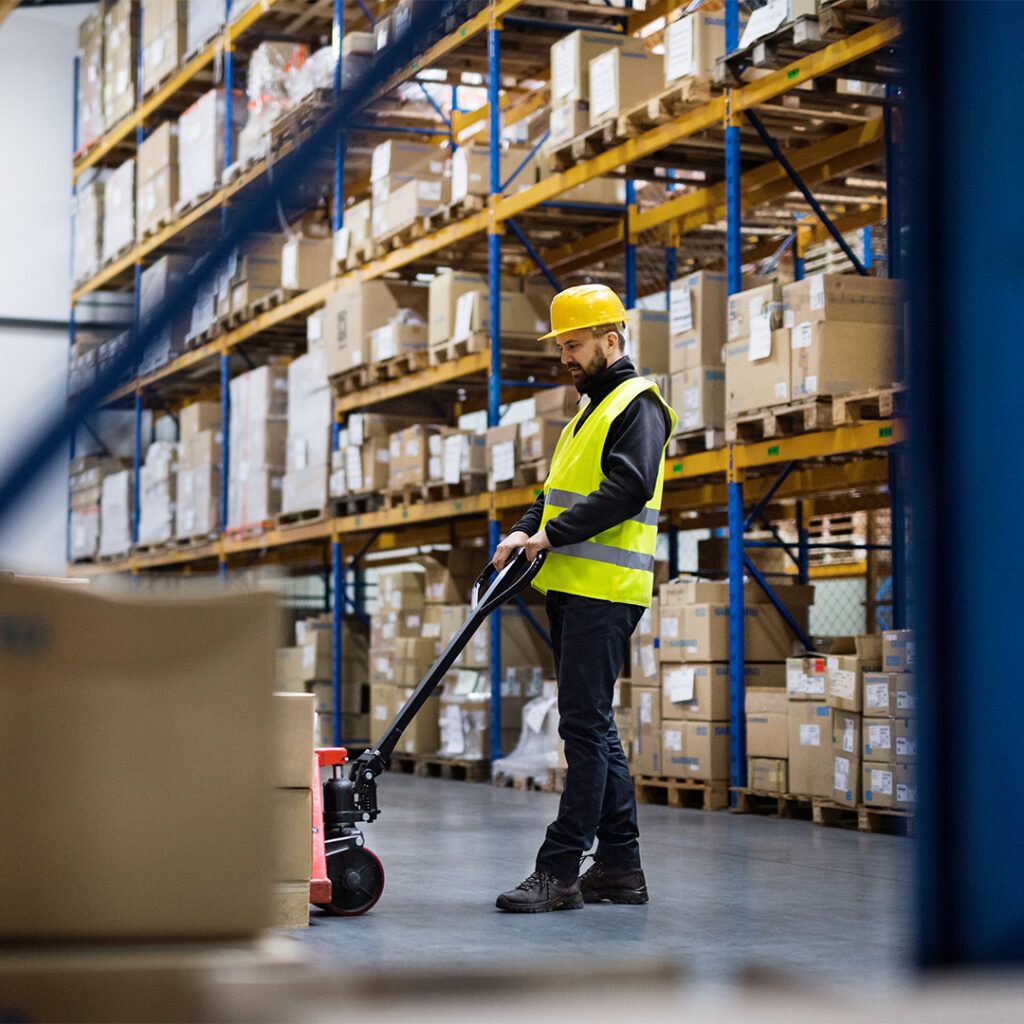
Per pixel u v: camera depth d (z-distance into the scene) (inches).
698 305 346.0
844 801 291.7
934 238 83.1
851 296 307.7
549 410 396.5
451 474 431.5
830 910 192.9
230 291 590.6
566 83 392.5
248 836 74.6
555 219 440.8
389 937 171.5
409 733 456.1
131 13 691.4
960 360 82.3
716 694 334.0
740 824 303.1
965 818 81.7
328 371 497.7
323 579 622.8
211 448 595.2
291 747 175.2
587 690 190.5
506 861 245.4
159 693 74.2
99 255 726.5
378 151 477.7
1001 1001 54.9
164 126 626.5
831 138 364.2
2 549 72.8
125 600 74.3
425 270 504.1
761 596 348.5
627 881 197.5
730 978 64.9
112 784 73.1
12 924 71.5
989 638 81.7
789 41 313.1
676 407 352.5
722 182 403.2
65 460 73.1
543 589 193.9
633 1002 56.2
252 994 61.5
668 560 465.1
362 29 544.7
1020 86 82.0
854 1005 54.5
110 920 72.5
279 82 536.1
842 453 316.5
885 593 460.4
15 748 72.2
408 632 474.6
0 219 782.5
